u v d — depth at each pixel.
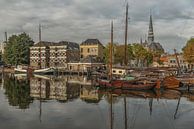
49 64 164.00
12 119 29.30
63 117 30.33
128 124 27.25
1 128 25.55
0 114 31.86
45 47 162.62
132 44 132.00
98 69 119.62
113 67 83.62
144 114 32.41
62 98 46.38
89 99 45.28
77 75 123.81
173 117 30.75
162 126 26.59
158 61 153.88
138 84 58.66
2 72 142.88
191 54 106.62
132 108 36.50
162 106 38.22
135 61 134.00
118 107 37.25
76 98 46.44
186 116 31.38
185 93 54.22
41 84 73.88
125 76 66.94
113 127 26.06
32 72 126.12
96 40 170.88
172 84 59.53
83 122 27.94
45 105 38.59
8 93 52.47
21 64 148.75
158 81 59.00
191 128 25.81
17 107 36.75
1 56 182.38
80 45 171.62
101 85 62.41
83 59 150.00
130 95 51.00
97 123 27.58
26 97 47.19
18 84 72.94
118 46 126.19
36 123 27.47
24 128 25.58
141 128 25.78
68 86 68.75
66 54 161.12
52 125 26.66
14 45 147.75
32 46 162.88
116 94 52.44
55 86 68.44
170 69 79.00
